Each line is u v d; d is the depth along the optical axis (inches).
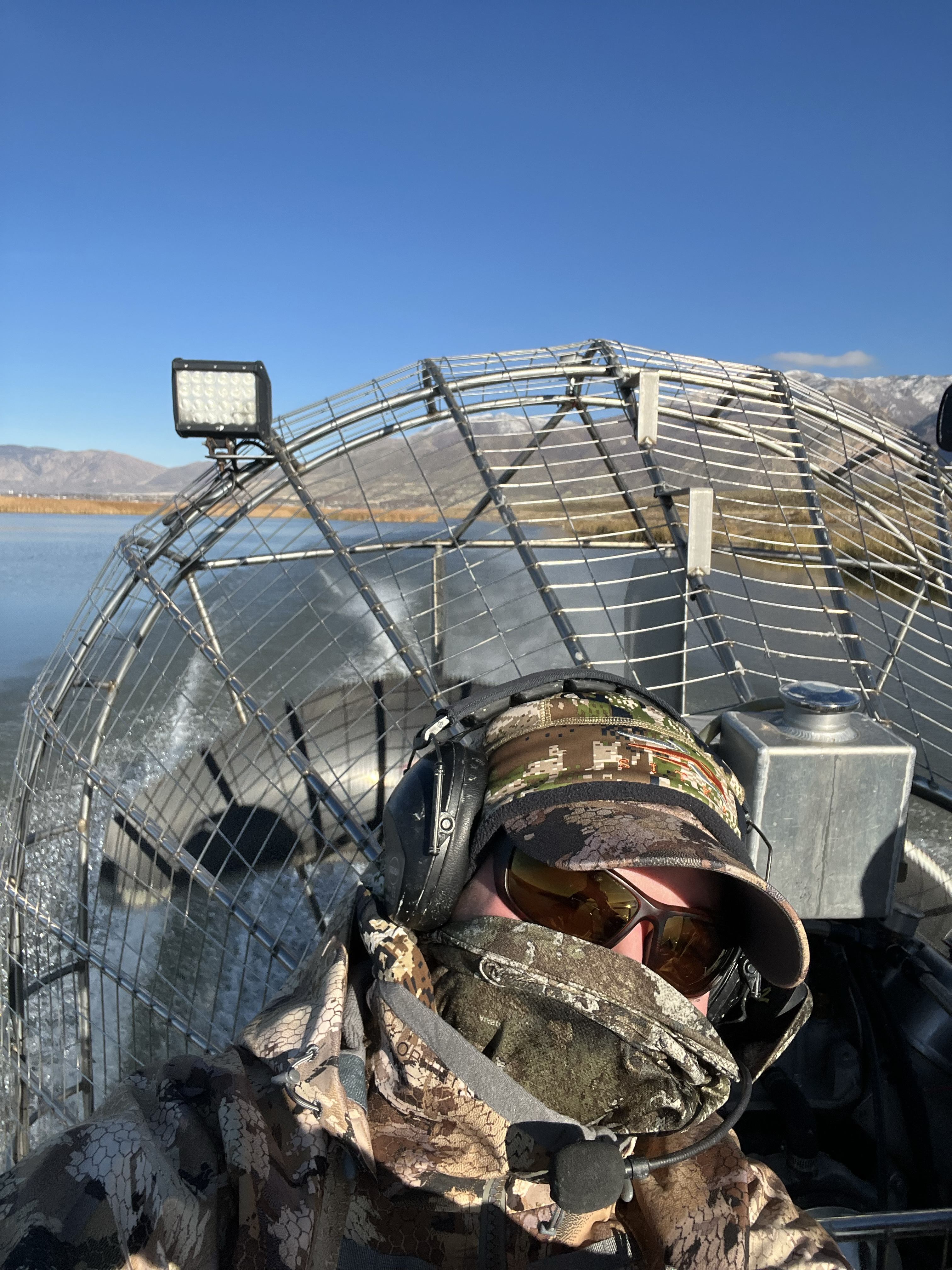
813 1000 108.3
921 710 338.6
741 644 149.5
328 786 170.9
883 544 202.5
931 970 102.9
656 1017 34.2
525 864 37.5
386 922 39.4
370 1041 40.9
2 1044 205.3
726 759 104.0
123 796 196.7
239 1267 29.3
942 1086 98.2
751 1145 101.7
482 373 208.1
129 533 222.1
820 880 98.0
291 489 212.5
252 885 254.5
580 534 285.4
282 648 504.1
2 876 209.9
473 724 45.4
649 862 32.3
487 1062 35.1
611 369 204.1
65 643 225.6
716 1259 38.4
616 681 46.0
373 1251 36.9
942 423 148.1
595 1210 32.9
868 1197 96.5
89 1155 30.6
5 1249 27.4
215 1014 192.9
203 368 180.9
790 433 205.5
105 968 187.3
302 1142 33.7
